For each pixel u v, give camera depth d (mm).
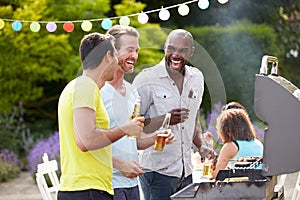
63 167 3404
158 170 3789
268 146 3398
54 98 10766
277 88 3357
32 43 9469
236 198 3475
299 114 3320
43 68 9688
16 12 9133
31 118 10695
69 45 9648
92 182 3330
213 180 3643
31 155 8766
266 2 10875
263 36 10539
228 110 4176
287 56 10648
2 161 8852
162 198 3848
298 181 4723
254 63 10430
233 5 11062
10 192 7969
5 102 9898
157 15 11172
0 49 9594
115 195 3701
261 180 3500
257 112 3424
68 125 3340
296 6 10719
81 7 9688
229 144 4027
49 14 9695
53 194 6680
